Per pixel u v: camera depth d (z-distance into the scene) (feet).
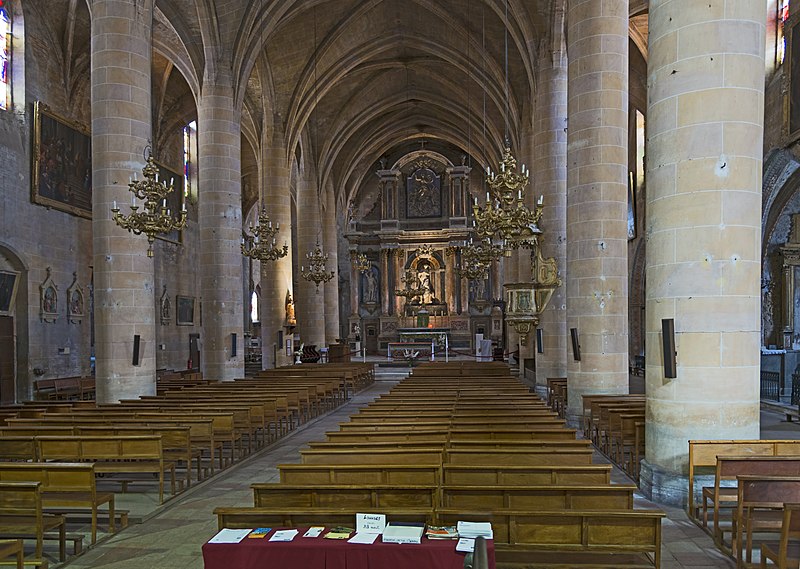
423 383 52.47
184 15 68.44
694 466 24.27
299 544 14.48
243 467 35.27
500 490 18.52
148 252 46.70
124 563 20.89
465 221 150.82
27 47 65.41
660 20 26.66
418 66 110.32
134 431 29.94
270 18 72.02
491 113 114.32
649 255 27.63
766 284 63.00
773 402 56.24
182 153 100.32
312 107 97.66
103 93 46.65
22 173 64.28
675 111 26.04
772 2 53.36
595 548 16.43
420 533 15.07
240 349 69.51
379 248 155.74
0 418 38.88
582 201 43.47
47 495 23.66
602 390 42.86
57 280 70.18
